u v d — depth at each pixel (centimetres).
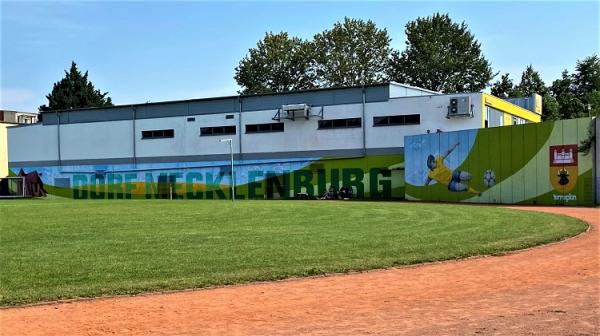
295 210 2650
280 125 4806
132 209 2922
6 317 777
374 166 4412
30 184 6019
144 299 874
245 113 4944
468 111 4050
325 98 4628
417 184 3816
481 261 1167
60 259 1252
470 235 1535
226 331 693
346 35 8269
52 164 5897
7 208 3200
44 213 2691
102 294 905
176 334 686
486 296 845
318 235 1606
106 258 1255
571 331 651
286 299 859
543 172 2939
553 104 8519
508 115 4622
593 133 2723
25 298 877
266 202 3588
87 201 4262
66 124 5809
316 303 829
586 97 9150
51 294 901
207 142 5116
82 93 9419
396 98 4344
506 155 3139
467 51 8475
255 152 4906
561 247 1325
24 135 6056
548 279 955
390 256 1216
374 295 873
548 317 713
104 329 712
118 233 1752
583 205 2750
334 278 1017
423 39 8425
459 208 2664
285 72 8456
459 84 8350
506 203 3136
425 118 4234
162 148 5325
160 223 2069
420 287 925
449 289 904
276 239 1530
